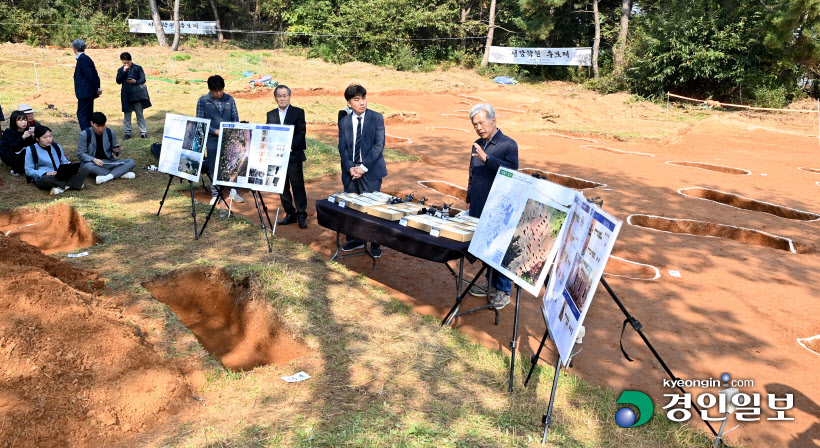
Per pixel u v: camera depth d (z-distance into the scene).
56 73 23.52
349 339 4.67
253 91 23.28
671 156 15.37
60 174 8.18
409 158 12.95
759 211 10.07
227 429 3.45
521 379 4.22
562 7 39.25
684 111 25.62
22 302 4.07
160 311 4.89
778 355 5.03
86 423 3.39
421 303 5.82
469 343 4.74
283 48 42.12
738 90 27.67
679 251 7.73
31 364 3.62
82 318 4.14
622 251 7.64
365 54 40.25
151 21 38.34
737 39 26.11
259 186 6.41
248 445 3.29
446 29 40.59
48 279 4.40
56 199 7.97
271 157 6.41
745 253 7.73
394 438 3.40
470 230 5.12
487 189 5.66
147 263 5.90
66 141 11.59
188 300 5.75
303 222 7.90
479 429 3.57
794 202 10.62
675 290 6.41
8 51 28.50
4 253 5.01
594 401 4.01
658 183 11.87
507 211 4.58
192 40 40.44
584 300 3.30
